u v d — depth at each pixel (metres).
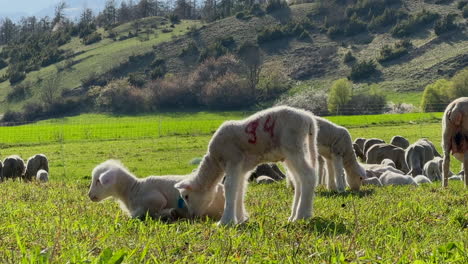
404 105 87.12
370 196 13.49
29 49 158.38
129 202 11.16
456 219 9.39
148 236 7.96
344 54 128.25
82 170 30.28
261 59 130.88
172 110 105.56
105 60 136.00
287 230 8.38
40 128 59.81
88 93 113.94
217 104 105.69
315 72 122.12
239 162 9.80
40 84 127.00
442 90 82.88
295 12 156.12
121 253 6.04
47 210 10.78
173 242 7.41
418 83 106.81
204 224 9.36
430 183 17.95
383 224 8.95
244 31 147.00
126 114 105.00
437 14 136.75
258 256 6.57
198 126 57.06
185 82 110.88
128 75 127.25
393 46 127.31
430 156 23.39
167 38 146.88
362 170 16.05
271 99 107.94
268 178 18.97
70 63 136.12
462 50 117.19
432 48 122.19
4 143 46.44
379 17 141.00
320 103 95.88
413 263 6.11
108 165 11.37
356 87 110.06
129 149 40.59
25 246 7.10
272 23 150.75
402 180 17.59
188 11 197.50
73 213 10.47
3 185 16.81
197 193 10.27
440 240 7.88
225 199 9.74
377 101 89.75
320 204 11.78
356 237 7.56
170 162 33.16
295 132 9.55
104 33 164.38
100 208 11.26
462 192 13.59
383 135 45.56
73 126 61.59
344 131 15.91
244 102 106.50
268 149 9.75
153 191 10.95
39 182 17.88
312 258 6.56
